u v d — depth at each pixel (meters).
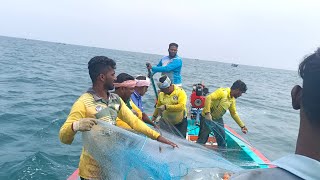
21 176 6.10
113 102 3.31
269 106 21.27
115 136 3.02
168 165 2.92
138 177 2.89
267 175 1.05
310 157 1.05
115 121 3.30
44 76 25.27
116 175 2.95
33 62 40.00
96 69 3.19
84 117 3.11
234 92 6.61
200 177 2.88
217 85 33.16
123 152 2.98
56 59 53.84
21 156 7.11
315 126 1.05
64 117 11.26
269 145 10.30
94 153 3.03
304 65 1.09
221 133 6.52
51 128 9.63
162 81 6.04
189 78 39.25
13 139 8.34
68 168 6.64
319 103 1.03
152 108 14.41
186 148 3.35
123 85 4.25
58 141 8.37
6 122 10.04
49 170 6.43
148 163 2.92
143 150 3.02
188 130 7.70
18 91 16.77
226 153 5.37
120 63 58.72
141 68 48.59
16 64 33.75
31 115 11.17
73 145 8.02
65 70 33.56
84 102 3.13
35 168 6.44
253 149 6.31
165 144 3.23
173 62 6.80
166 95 6.24
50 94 16.89
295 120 15.98
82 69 37.06
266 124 13.98
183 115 6.36
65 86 20.94
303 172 0.98
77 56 76.56
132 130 3.47
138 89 5.45
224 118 13.41
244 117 15.39
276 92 36.28
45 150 7.55
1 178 6.04
